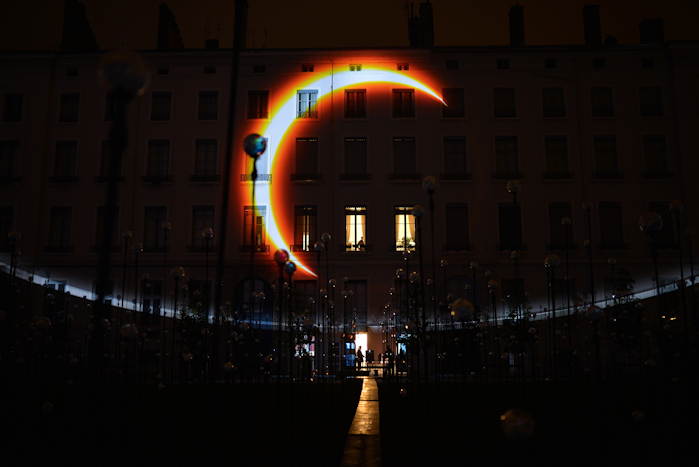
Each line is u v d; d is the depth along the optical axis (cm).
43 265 3322
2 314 1317
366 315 3266
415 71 3481
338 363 3034
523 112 3425
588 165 3366
